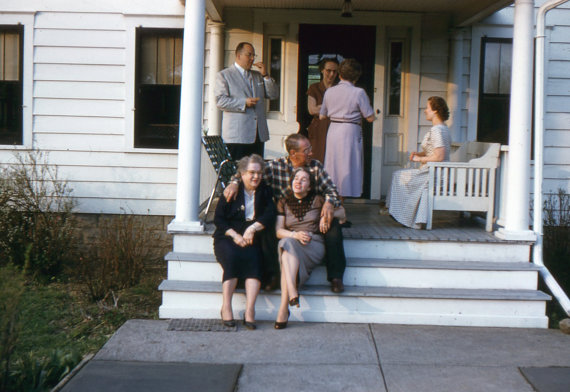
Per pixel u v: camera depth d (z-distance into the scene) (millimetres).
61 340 5203
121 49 8016
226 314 5219
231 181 5445
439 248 5781
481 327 5406
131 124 8055
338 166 6223
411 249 5781
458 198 6141
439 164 6098
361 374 4367
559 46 7988
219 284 5562
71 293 6480
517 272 5609
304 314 5422
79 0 7977
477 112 8219
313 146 7430
